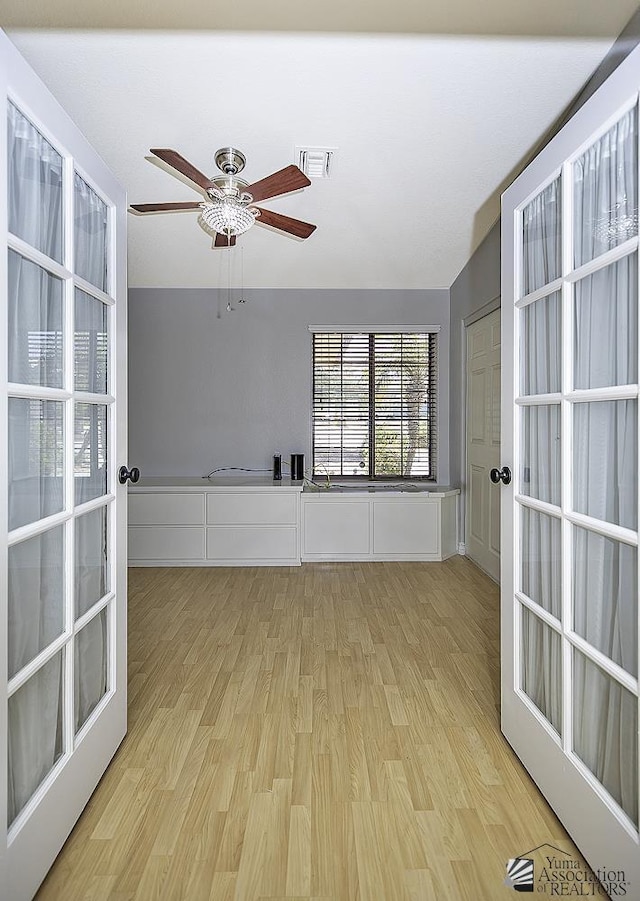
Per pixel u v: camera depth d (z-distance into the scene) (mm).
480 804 1737
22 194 1353
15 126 1314
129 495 4758
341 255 4664
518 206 1956
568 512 1593
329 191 3717
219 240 3271
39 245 1445
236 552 4789
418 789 1811
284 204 3871
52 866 1477
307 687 2549
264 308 5293
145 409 5301
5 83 1223
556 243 1703
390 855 1525
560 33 2443
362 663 2816
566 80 2730
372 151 3279
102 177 1856
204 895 1391
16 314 1315
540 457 1814
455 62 2613
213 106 2885
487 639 3141
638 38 2307
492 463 4363
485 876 1453
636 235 1283
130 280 5105
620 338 1355
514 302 1983
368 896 1390
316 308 5293
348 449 5402
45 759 1470
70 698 1585
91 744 1750
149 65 2627
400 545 4863
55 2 2275
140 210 2816
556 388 1702
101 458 1883
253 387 5312
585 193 1526
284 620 3461
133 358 5285
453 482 5262
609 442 1408
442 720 2248
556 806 1656
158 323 5281
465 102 2881
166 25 2398
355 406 5402
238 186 2709
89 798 1739
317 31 2432
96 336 1845
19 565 1329
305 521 4840
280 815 1683
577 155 1546
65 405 1584
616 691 1370
